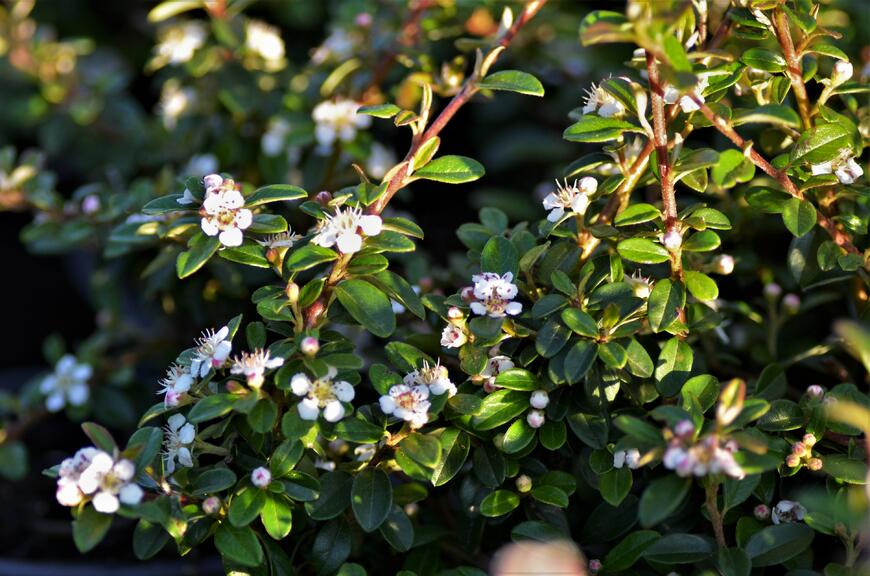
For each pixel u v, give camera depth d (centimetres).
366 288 38
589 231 39
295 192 39
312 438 38
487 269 39
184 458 38
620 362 37
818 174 39
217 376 40
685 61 36
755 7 39
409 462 38
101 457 36
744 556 37
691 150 39
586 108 40
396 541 39
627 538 38
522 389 38
